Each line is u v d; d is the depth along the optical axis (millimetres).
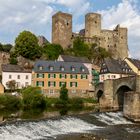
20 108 75812
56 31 139375
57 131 48062
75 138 43062
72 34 143625
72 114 59375
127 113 62969
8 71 96438
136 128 52656
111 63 116625
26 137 43344
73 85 97750
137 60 127312
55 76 96250
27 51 118000
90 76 111938
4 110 70000
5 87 95250
